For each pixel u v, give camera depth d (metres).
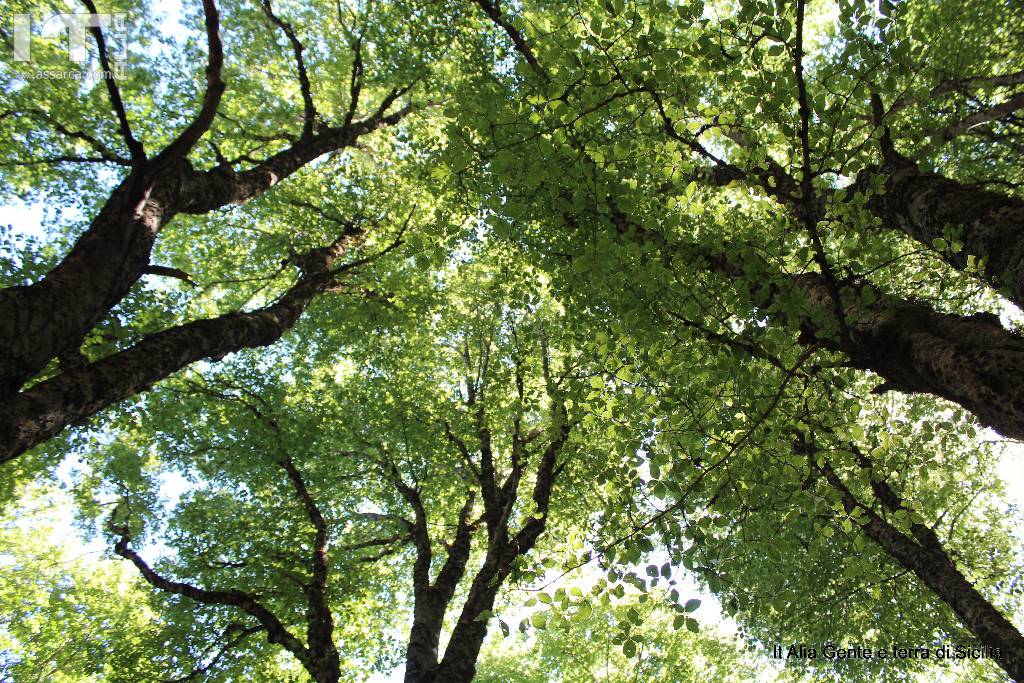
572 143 4.27
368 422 12.28
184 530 12.23
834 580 11.16
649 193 5.68
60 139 10.35
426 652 8.12
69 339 4.46
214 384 12.23
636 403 5.12
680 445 4.83
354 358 13.62
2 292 4.14
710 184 6.83
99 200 11.59
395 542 12.17
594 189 4.31
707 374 4.96
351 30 12.41
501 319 13.59
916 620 11.03
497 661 16.88
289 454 11.92
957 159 9.98
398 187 13.02
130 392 5.03
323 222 13.21
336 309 13.18
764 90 4.15
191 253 13.55
